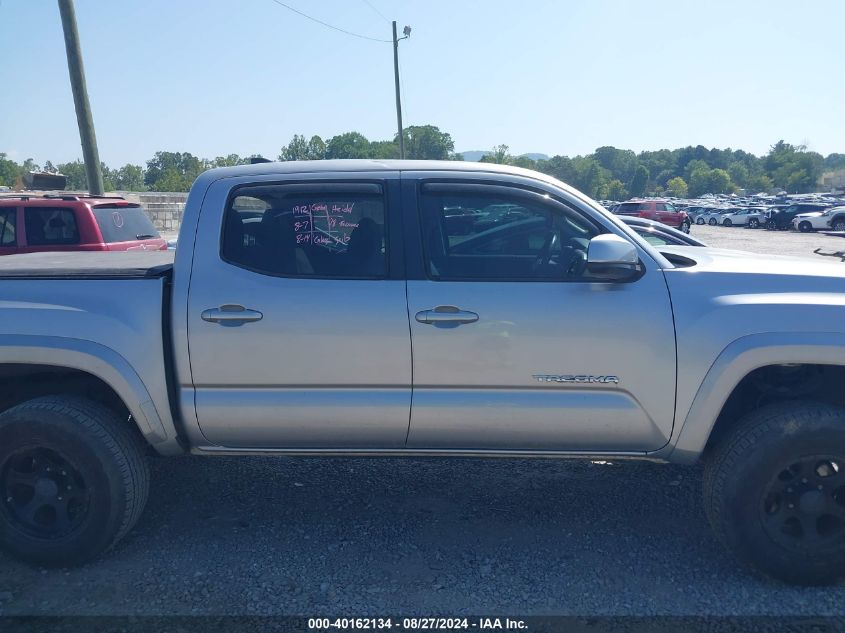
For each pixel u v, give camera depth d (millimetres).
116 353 3473
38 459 3549
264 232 3621
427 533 3916
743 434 3373
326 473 4738
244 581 3436
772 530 3355
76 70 12422
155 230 11008
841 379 3697
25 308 3508
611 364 3438
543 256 3594
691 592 3340
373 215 3611
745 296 3428
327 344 3473
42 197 9812
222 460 4961
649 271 3486
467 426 3547
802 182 156875
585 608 3211
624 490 4465
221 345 3490
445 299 3465
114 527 3521
